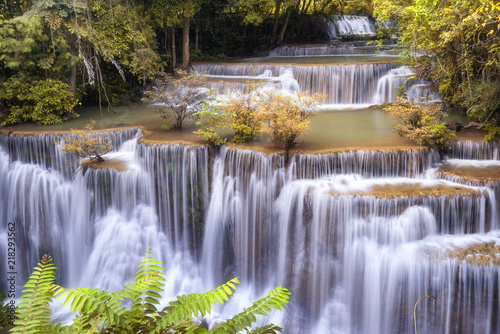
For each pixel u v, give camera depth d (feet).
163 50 87.56
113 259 43.37
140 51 65.10
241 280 41.22
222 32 102.37
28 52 56.08
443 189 34.50
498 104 41.98
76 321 11.00
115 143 50.52
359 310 33.94
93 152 45.91
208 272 42.80
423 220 33.14
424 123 41.65
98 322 10.85
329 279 35.19
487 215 34.14
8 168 50.08
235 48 103.30
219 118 43.27
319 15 118.52
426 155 38.91
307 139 43.80
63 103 57.06
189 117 49.96
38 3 52.29
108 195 43.86
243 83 63.46
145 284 12.01
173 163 42.86
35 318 10.80
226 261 42.19
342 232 34.37
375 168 38.83
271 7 102.32
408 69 64.54
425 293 31.19
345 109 60.39
